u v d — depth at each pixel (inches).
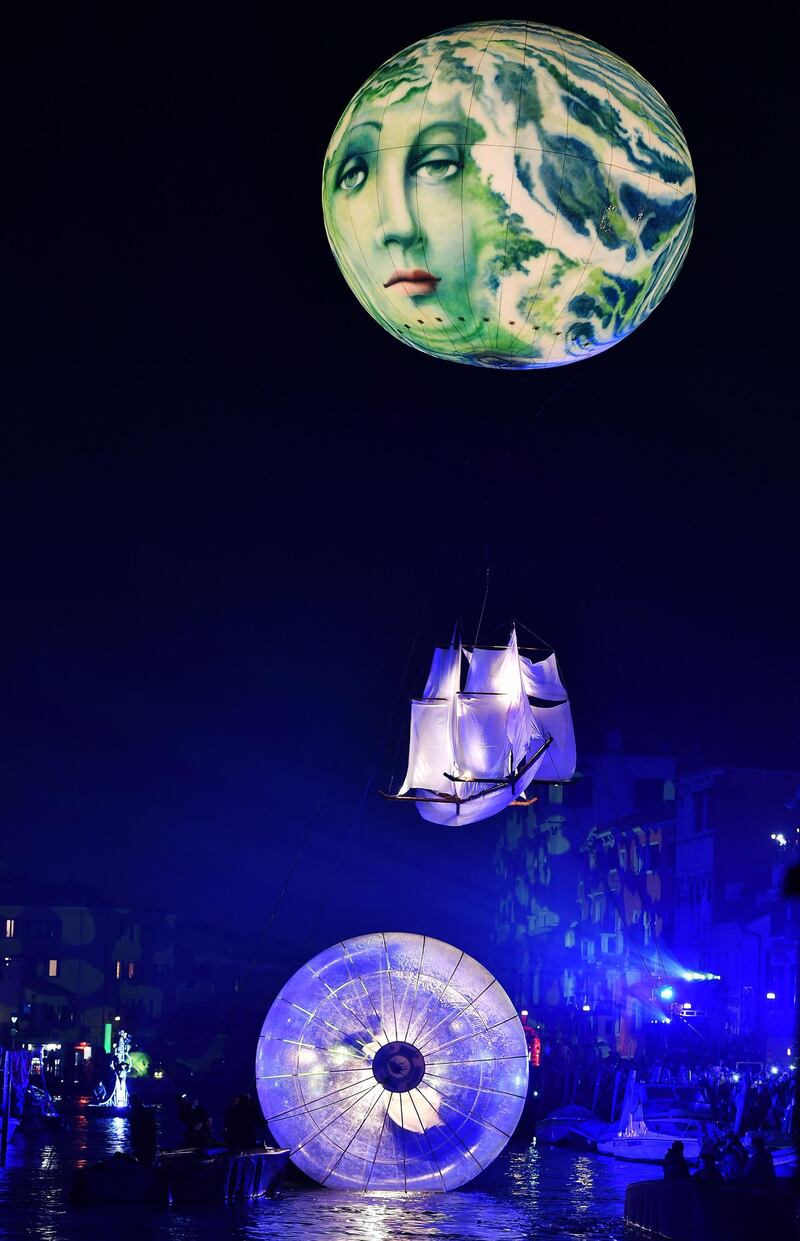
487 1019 1450.5
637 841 3649.1
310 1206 1349.7
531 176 642.2
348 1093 1443.2
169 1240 1164.5
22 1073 2186.3
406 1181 1440.7
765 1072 2030.0
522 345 709.9
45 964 4687.5
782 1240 944.3
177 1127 2263.8
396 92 655.8
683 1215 1033.5
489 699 1496.1
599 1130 1879.9
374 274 695.1
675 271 700.0
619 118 650.2
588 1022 3329.2
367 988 1450.5
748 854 3154.5
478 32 655.8
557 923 4082.2
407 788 1528.1
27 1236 1179.3
